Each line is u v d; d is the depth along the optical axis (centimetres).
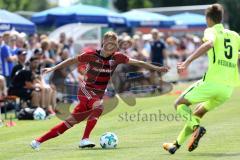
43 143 3117
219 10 2561
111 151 2777
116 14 7300
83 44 6881
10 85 4591
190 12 9862
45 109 4634
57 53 5619
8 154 2809
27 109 4369
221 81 2519
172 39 8188
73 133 3462
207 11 2575
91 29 6988
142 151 2750
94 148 2895
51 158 2631
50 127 3884
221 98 2550
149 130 3534
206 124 3719
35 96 4588
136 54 6531
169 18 8594
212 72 2523
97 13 7006
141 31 9288
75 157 2631
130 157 2586
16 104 4484
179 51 8594
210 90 2514
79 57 2817
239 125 3616
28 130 3756
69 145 3025
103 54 2814
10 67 4825
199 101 2538
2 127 3944
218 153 2631
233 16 15462
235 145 2844
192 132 2575
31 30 5847
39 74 4759
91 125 2906
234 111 4512
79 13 6869
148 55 6781
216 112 4453
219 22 2566
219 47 2528
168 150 2600
